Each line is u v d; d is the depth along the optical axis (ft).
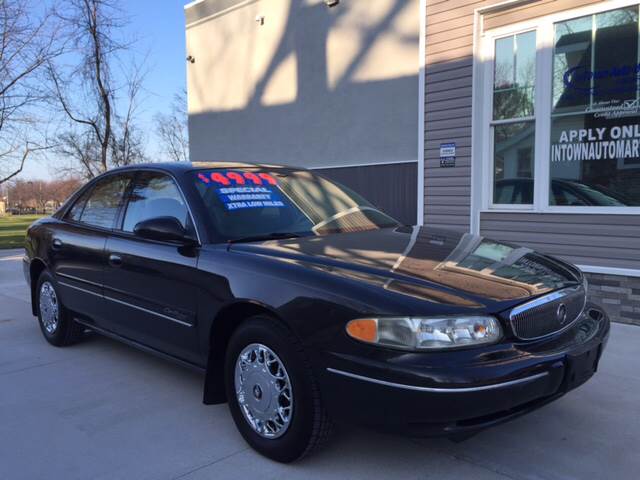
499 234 21.56
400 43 27.68
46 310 17.03
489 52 21.44
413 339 7.90
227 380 10.36
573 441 10.24
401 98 27.91
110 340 17.42
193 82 40.91
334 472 9.20
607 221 18.60
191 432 10.84
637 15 17.78
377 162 29.30
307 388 8.81
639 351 15.23
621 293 18.30
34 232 17.56
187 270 11.02
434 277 9.08
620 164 18.48
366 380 8.07
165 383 13.52
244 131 37.24
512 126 21.27
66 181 81.97
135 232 11.80
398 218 28.68
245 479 9.06
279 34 33.94
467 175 22.26
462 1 21.75
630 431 10.62
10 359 15.65
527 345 8.61
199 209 11.60
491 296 8.60
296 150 33.78
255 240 11.19
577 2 18.95
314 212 12.85
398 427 8.01
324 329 8.55
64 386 13.43
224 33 37.70
